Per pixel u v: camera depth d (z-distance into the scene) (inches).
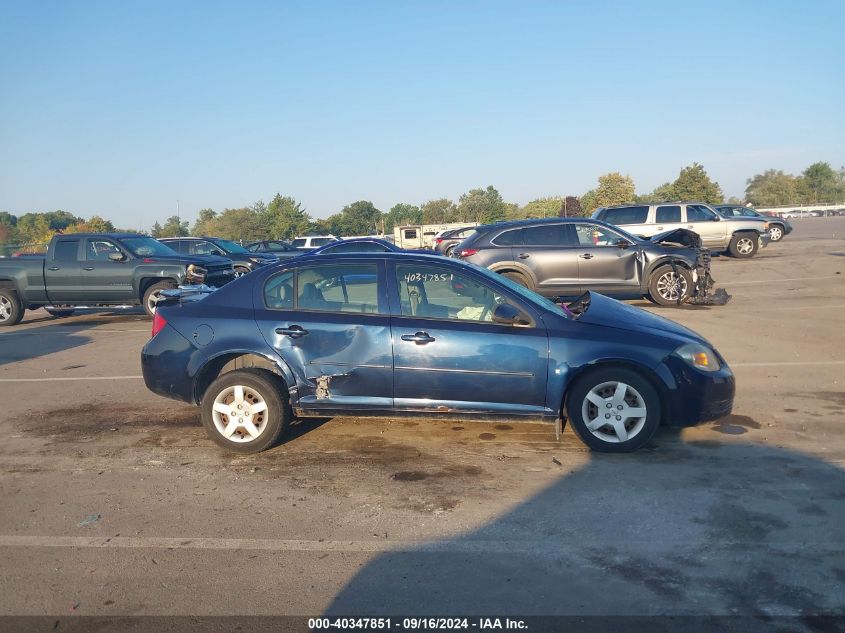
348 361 217.3
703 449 218.5
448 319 218.7
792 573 143.4
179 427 255.1
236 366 233.6
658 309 502.0
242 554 156.5
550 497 184.1
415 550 156.9
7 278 548.7
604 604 133.7
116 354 410.6
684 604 133.1
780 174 4874.5
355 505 182.1
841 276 660.7
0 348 445.1
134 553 157.8
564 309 236.4
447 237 1228.5
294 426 251.4
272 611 133.6
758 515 170.6
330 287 225.3
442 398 215.6
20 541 164.6
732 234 892.0
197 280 541.3
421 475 202.2
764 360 340.8
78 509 182.5
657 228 900.0
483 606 133.8
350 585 142.3
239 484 198.2
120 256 543.8
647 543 157.6
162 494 191.8
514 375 212.4
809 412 256.2
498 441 231.0
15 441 241.0
